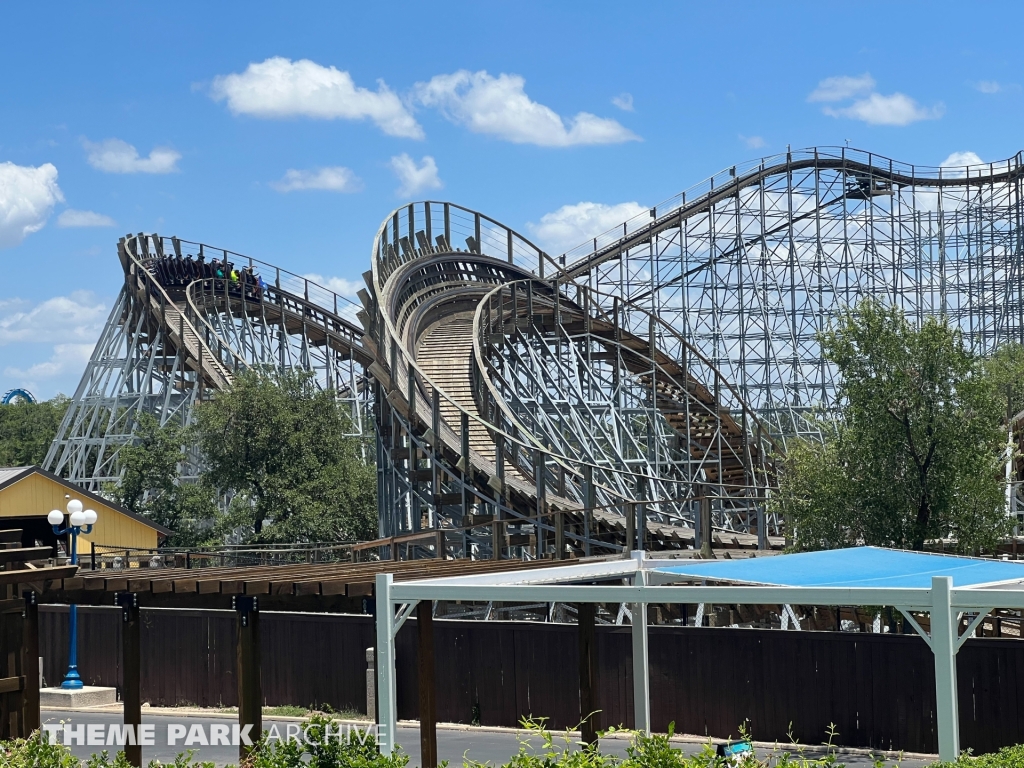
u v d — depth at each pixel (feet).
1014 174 228.02
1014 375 179.63
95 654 94.32
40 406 412.16
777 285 221.05
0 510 114.52
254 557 152.66
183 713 84.12
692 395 175.42
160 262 216.13
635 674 55.77
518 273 193.67
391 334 135.54
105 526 132.98
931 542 98.68
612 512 132.77
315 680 83.92
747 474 172.65
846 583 48.85
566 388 159.94
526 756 35.63
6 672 58.44
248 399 169.58
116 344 212.02
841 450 100.27
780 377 219.00
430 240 183.93
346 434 189.57
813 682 67.72
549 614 94.58
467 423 123.13
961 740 64.08
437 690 78.59
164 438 170.81
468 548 123.24
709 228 217.97
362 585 51.06
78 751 72.64
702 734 70.59
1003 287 232.53
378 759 38.91
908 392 95.40
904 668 65.41
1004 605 39.29
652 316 170.19
